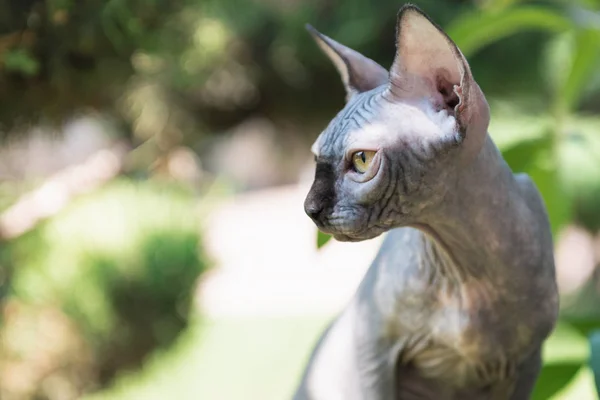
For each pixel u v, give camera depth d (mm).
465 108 681
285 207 3820
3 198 1430
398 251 788
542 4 1606
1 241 1421
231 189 2357
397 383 814
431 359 798
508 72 1845
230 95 1727
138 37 1060
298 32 1702
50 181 1556
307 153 1923
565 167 1130
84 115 1231
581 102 2033
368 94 721
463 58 672
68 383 1517
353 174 698
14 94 1063
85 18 1013
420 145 692
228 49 1607
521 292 765
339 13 1735
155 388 1905
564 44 1728
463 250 748
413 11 680
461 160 705
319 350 847
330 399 817
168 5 1079
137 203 1633
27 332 1430
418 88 703
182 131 1651
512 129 1594
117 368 1640
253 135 2244
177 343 1830
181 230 1672
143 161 1661
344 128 704
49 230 1495
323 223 702
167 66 1219
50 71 1040
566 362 982
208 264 1758
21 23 1008
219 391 1981
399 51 695
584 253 2877
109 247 1564
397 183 694
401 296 780
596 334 873
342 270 3049
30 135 1173
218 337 2330
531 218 771
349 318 816
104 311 1552
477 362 786
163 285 1632
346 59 767
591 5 1176
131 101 1458
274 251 3260
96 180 1633
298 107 1795
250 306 2641
